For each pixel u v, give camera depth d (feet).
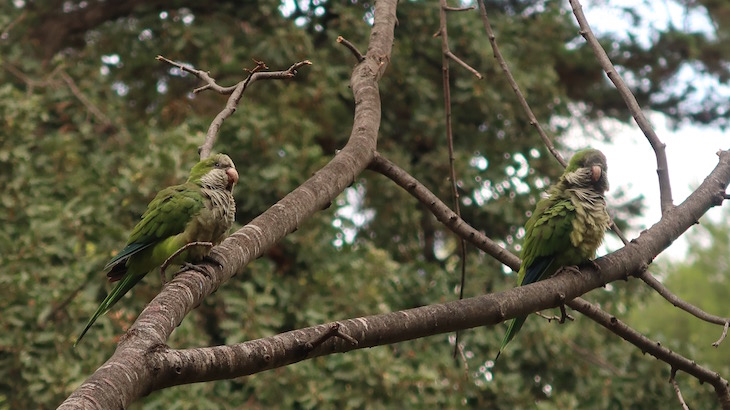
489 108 48.21
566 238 22.79
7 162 38.81
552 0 54.03
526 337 43.47
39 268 35.81
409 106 50.39
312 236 41.22
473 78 46.88
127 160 41.04
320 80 45.85
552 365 43.96
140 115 50.90
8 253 35.91
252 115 42.19
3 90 39.60
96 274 36.37
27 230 37.32
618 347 45.09
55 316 36.14
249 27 48.78
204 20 48.65
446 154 47.24
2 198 37.47
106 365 12.09
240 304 37.78
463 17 47.50
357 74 22.30
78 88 45.52
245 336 37.55
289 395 37.09
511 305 17.39
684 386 43.39
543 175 49.03
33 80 45.16
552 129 51.11
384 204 48.93
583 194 23.26
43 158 40.16
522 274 23.95
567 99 53.21
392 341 15.94
